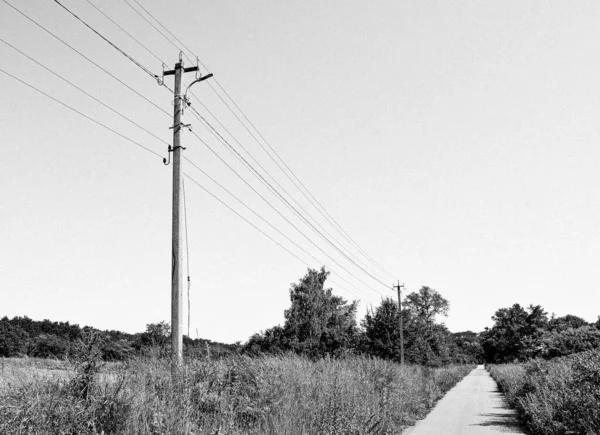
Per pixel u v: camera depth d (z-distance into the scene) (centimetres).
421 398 2477
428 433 1609
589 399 1264
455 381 4962
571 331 3838
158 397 822
